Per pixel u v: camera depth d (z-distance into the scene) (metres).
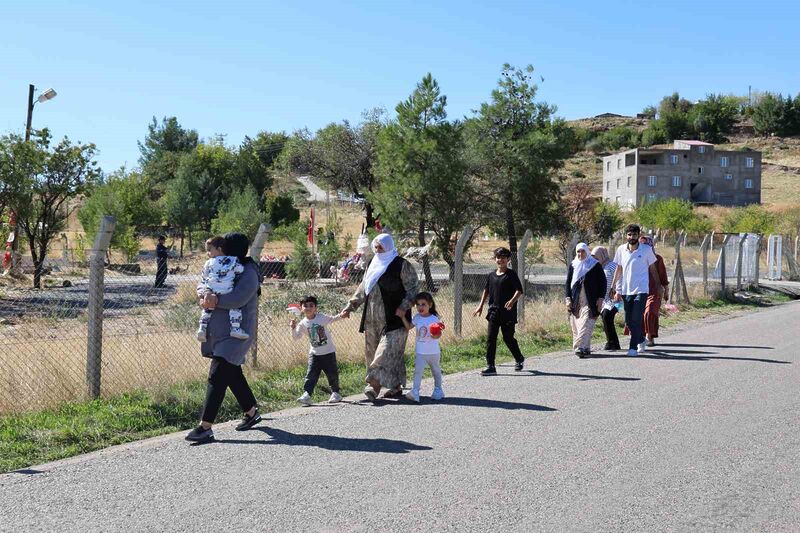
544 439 6.11
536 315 14.02
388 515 4.40
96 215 33.66
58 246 36.41
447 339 11.62
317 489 4.88
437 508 4.52
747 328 14.52
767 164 120.31
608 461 5.49
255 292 6.36
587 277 10.95
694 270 29.28
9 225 25.39
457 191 22.45
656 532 4.18
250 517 4.38
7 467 5.45
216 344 6.25
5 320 13.87
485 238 46.34
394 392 7.88
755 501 4.67
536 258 23.02
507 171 23.41
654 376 9.09
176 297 17.91
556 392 8.12
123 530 4.20
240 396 6.45
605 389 8.27
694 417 6.88
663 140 147.75
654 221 57.25
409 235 22.89
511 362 10.48
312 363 7.72
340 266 22.52
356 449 5.84
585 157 133.00
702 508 4.54
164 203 57.25
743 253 23.89
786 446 5.91
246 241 6.46
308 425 6.66
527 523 4.29
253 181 64.44
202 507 4.55
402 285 7.69
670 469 5.30
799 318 16.50
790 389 8.23
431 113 22.14
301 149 42.59
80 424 6.52
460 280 11.95
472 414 7.04
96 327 7.43
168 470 5.33
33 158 24.83
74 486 4.98
